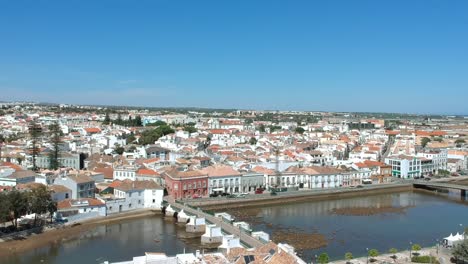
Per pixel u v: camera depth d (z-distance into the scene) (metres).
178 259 123.00
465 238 156.75
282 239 193.88
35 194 192.12
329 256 168.75
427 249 169.50
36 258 163.25
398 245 187.00
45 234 190.88
